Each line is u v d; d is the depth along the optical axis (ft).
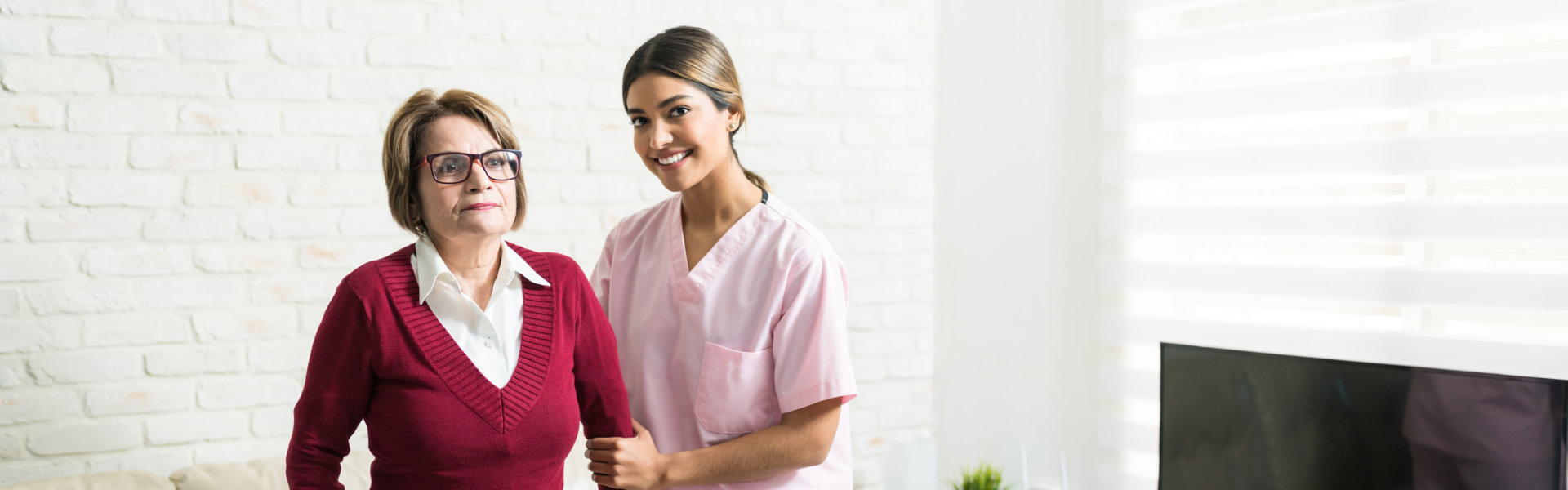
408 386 3.97
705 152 4.40
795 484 4.75
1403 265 6.75
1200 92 7.66
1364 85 6.80
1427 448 5.68
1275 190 7.40
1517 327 6.29
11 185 6.56
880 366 9.27
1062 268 8.63
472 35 7.72
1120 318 8.20
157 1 6.86
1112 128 8.21
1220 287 7.61
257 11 7.12
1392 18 6.64
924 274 9.49
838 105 9.02
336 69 7.36
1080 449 8.50
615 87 8.20
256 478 6.74
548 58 7.96
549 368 4.17
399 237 7.62
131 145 6.84
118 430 6.89
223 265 7.12
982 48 9.23
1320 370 6.10
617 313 5.03
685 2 8.43
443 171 3.96
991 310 9.18
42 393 6.70
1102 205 8.32
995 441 8.48
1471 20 6.28
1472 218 6.35
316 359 3.97
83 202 6.74
